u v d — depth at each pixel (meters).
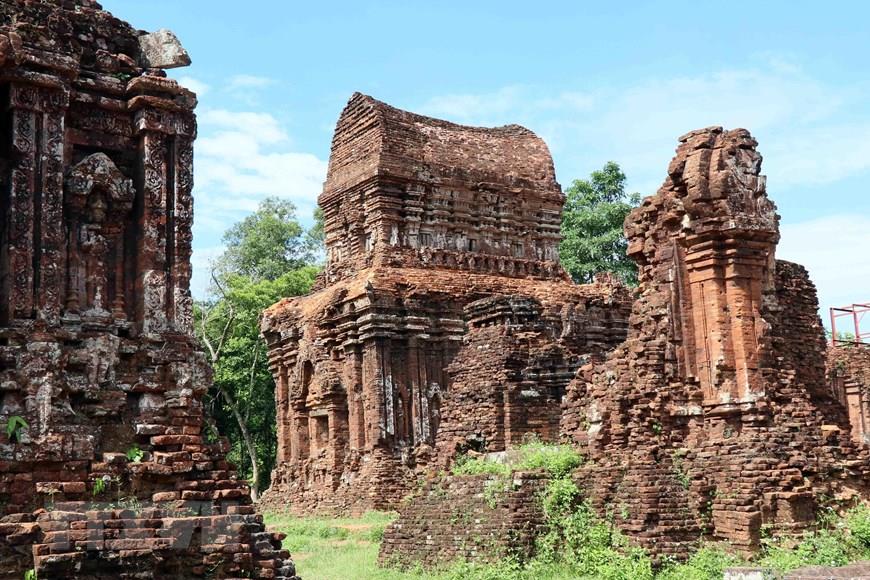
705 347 24.27
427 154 46.28
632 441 23.97
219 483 14.98
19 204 14.34
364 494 39.53
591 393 25.44
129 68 16.25
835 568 17.75
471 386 33.31
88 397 14.57
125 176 15.93
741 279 24.19
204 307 70.69
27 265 14.26
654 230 25.59
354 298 41.75
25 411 13.84
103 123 15.83
